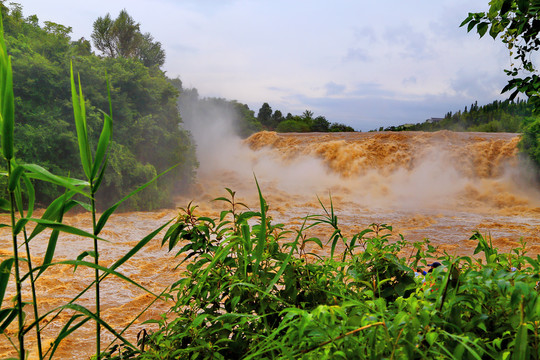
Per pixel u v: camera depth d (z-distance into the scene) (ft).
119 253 33.24
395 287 6.29
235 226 7.11
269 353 5.43
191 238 7.30
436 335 3.90
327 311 4.13
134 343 16.78
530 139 70.79
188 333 5.87
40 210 46.73
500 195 66.64
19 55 50.90
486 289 4.88
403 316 3.94
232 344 5.89
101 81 55.16
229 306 6.34
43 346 16.55
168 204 58.90
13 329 17.87
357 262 6.85
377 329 4.15
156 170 60.23
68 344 16.85
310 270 6.57
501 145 78.38
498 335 4.73
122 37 127.65
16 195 5.83
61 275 26.66
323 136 97.25
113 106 55.67
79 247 34.53
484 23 11.34
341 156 83.35
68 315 20.18
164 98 63.93
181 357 5.79
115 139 54.80
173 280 26.35
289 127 204.23
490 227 46.57
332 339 3.99
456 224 48.73
